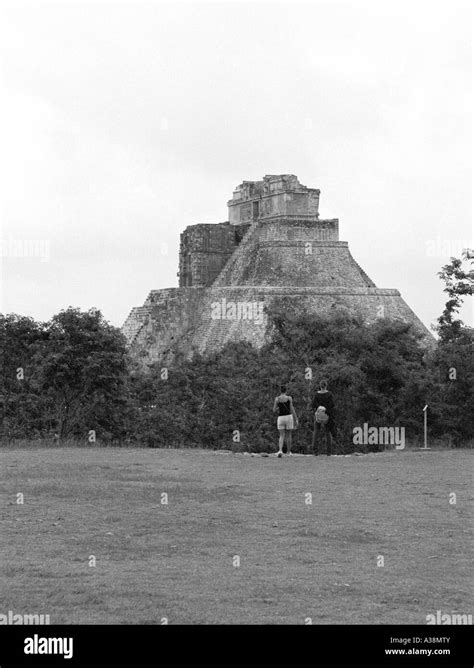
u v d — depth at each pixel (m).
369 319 142.00
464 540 26.03
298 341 65.19
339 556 24.20
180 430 62.50
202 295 147.75
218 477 37.56
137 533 26.39
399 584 21.86
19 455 44.75
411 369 61.84
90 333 59.09
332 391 60.84
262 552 24.50
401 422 60.19
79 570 22.64
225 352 86.75
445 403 60.56
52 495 31.94
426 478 37.94
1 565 22.94
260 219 161.12
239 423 65.31
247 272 153.75
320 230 157.38
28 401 57.59
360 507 30.70
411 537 26.34
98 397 58.75
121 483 34.97
